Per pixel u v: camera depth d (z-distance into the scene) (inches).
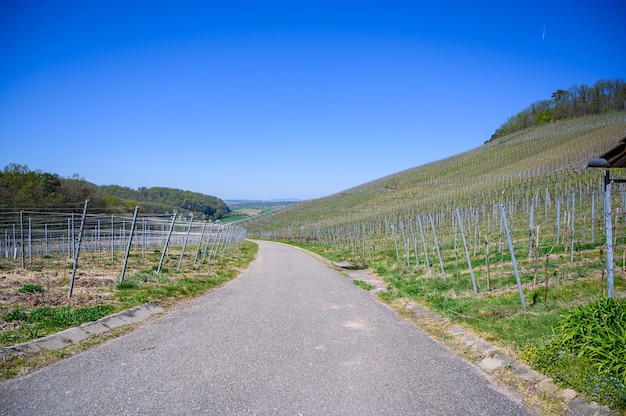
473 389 199.2
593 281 358.9
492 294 388.8
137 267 669.3
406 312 392.5
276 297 458.0
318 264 925.8
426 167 4055.1
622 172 1206.9
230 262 905.5
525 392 194.9
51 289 423.5
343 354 251.0
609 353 191.9
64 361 225.6
